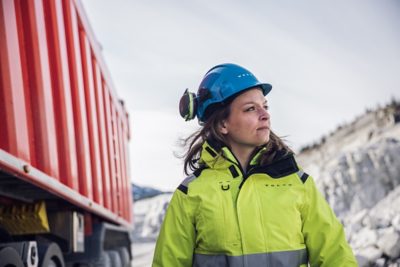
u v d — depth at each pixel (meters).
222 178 2.65
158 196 45.81
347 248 2.60
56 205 6.27
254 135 2.72
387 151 30.48
